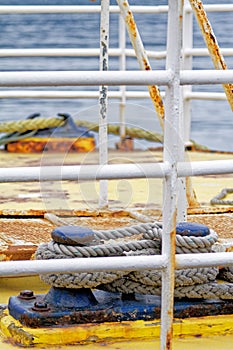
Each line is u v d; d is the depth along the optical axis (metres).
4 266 2.45
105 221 3.46
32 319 2.85
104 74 2.42
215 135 16.44
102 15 4.07
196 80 2.51
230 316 3.02
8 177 2.44
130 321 2.92
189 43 6.12
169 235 2.54
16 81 2.38
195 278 2.97
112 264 2.52
